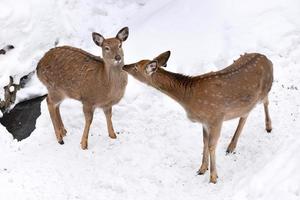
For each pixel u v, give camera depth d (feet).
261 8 52.80
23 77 49.78
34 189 39.70
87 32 55.72
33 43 50.75
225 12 52.85
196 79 37.76
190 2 54.65
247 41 50.70
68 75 43.34
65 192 39.24
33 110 47.65
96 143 44.47
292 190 32.60
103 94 42.47
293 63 49.44
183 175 39.86
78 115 47.42
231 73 38.09
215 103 37.45
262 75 39.47
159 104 47.55
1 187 40.06
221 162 40.60
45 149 44.29
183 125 44.91
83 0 57.82
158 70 37.83
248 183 35.42
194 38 51.52
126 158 42.22
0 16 49.32
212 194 37.19
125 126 46.06
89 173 41.11
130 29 54.49
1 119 47.29
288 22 51.65
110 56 40.68
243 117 40.32
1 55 49.39
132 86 49.03
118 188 39.22
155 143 43.32
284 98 45.96
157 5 58.29
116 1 59.57
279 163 35.73
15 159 43.39
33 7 51.13
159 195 38.06
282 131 42.42
